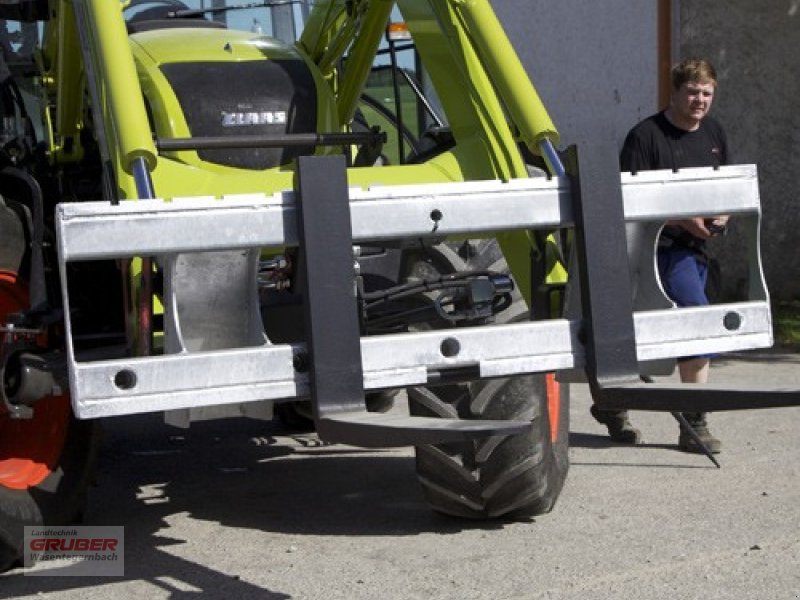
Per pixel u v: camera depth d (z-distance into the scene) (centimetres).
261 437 833
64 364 525
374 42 696
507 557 561
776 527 595
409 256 571
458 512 606
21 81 719
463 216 489
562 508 635
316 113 648
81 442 593
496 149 579
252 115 630
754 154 1294
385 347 475
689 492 659
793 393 467
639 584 521
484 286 529
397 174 577
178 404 461
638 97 1449
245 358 468
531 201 497
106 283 617
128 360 457
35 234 577
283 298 550
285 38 764
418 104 802
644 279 534
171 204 461
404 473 725
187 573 555
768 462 717
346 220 472
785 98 1290
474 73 588
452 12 591
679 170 509
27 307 585
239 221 468
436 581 532
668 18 1325
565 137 1530
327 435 465
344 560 565
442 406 573
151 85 625
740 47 1288
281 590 529
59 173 683
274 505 665
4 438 591
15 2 665
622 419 770
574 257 512
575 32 1511
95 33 524
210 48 649
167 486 711
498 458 585
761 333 521
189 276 488
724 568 538
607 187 499
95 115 529
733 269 1290
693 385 492
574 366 499
